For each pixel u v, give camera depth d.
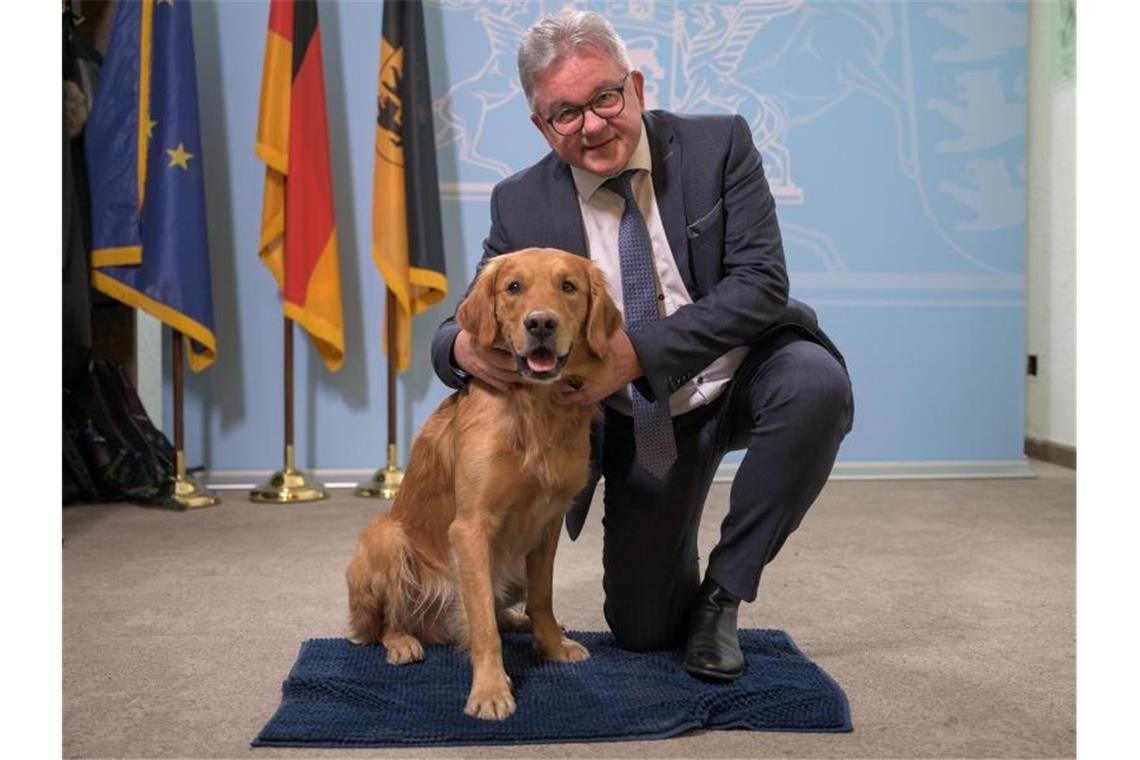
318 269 4.30
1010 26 4.77
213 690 2.02
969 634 2.38
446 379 2.07
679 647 2.25
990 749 1.71
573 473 2.01
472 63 4.63
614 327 1.95
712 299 2.01
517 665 2.12
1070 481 4.70
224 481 4.60
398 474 4.44
